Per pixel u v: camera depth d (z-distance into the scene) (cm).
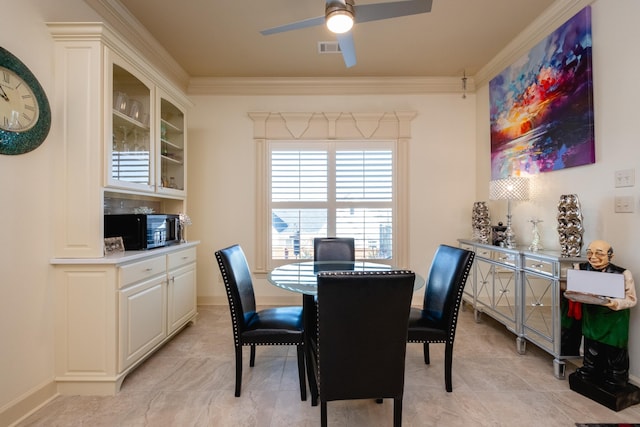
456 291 189
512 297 253
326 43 297
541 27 259
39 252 179
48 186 185
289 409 175
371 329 139
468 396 185
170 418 167
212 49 307
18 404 166
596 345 186
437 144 374
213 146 372
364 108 375
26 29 171
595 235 212
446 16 255
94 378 188
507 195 269
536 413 169
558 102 241
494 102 329
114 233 227
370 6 179
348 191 372
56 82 189
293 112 368
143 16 256
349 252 301
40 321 179
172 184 297
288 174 372
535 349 250
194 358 237
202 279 372
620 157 195
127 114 228
